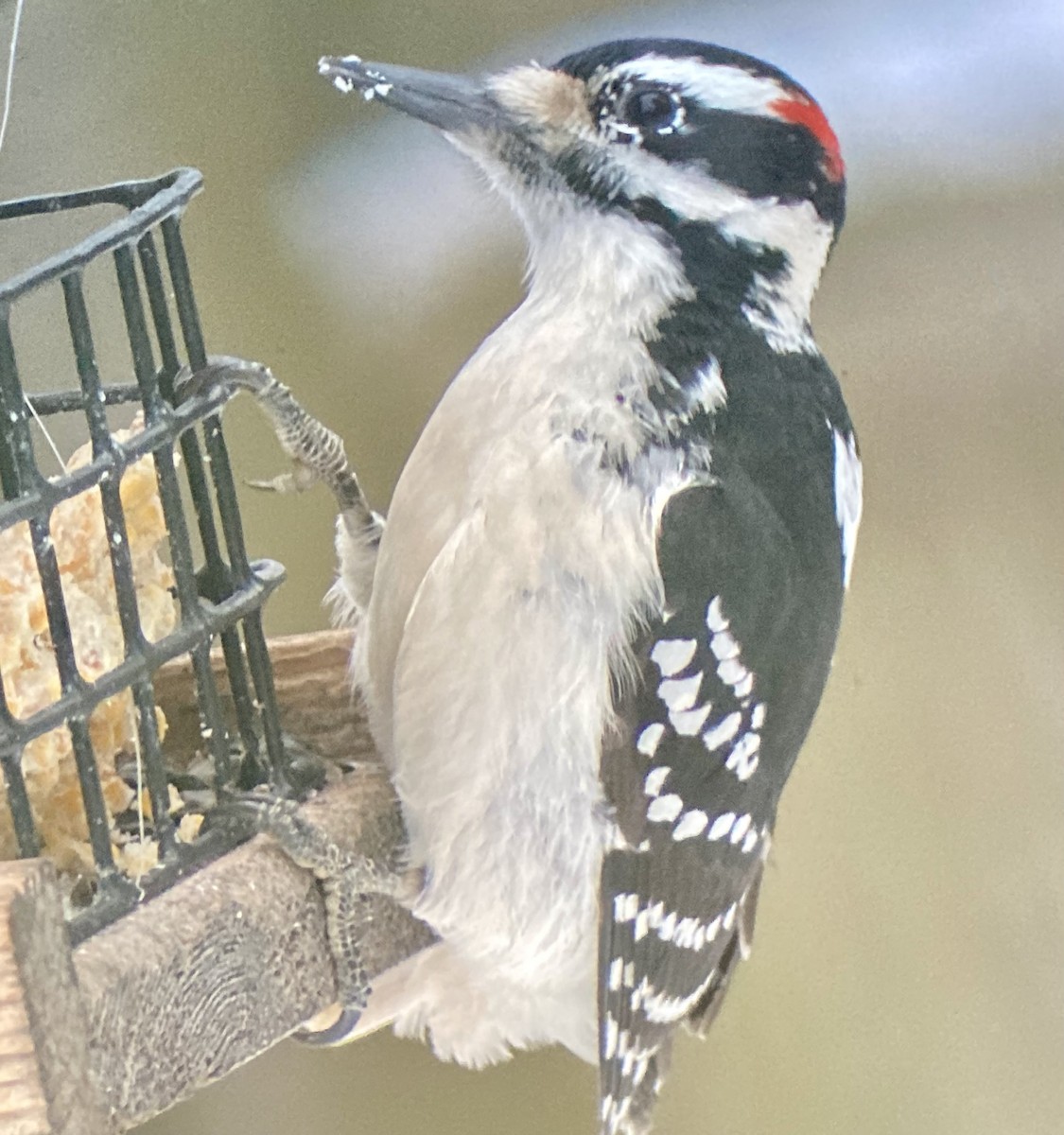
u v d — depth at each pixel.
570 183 1.75
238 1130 2.87
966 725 2.89
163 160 2.54
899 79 2.69
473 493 1.62
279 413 1.80
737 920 2.23
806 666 1.85
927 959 2.97
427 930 1.81
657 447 1.64
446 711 1.62
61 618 1.36
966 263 2.75
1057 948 2.89
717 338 1.74
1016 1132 2.89
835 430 1.91
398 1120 2.93
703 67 1.73
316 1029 1.66
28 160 2.45
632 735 1.67
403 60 2.58
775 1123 3.03
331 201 2.62
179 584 1.52
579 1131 2.94
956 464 2.83
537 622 1.59
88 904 1.43
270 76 2.56
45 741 1.50
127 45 2.49
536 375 1.67
